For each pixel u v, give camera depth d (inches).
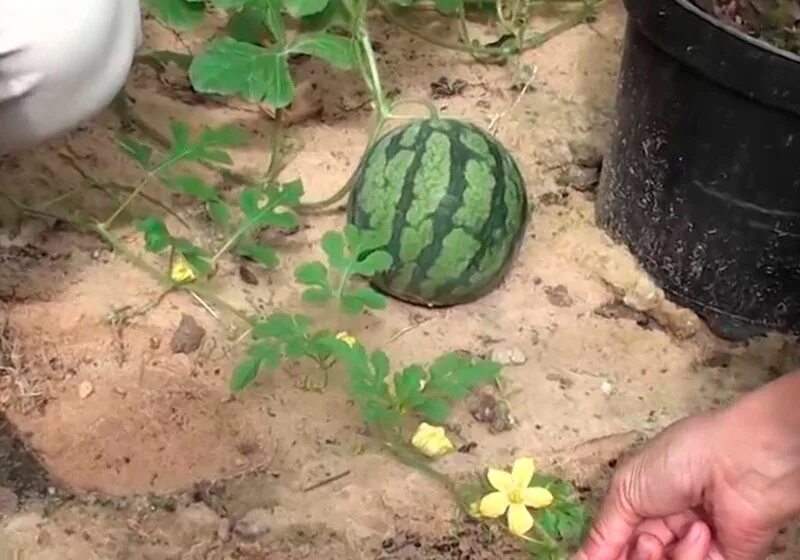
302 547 37.4
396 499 38.3
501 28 51.5
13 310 41.1
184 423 39.4
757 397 33.6
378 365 38.9
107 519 37.5
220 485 38.3
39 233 43.3
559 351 42.3
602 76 50.2
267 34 46.3
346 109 47.9
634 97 43.1
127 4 36.4
